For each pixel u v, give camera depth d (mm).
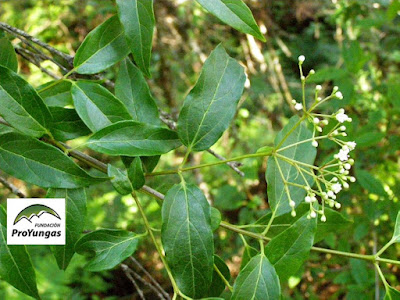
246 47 1026
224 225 311
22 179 258
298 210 328
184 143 295
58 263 284
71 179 265
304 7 1279
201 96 297
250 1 956
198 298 275
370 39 1092
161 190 327
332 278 842
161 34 903
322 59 1746
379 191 627
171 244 274
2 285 835
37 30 1052
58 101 346
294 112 1222
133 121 288
